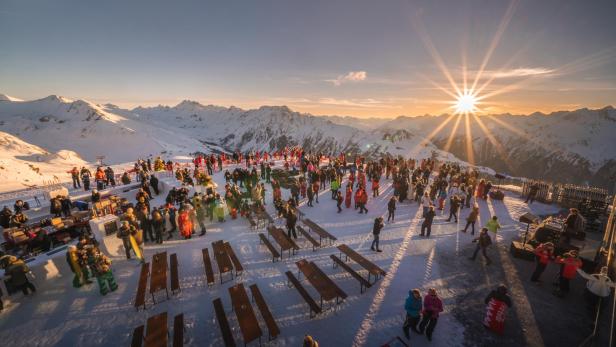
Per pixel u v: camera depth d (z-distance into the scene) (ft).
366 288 37.42
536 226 52.90
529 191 75.46
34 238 45.75
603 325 27.63
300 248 48.52
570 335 29.30
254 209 62.28
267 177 93.20
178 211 53.47
